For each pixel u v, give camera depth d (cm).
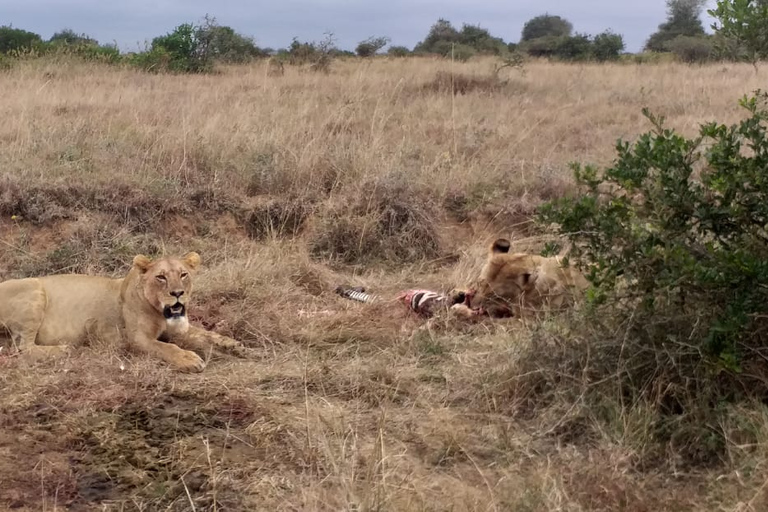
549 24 5509
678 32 4225
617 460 421
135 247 800
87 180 870
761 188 463
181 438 462
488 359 550
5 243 773
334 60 2378
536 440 463
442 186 964
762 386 449
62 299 594
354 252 863
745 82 1744
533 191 977
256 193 952
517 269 659
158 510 395
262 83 1678
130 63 2033
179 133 1033
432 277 804
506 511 389
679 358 461
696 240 487
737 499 379
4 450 443
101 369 542
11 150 926
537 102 1609
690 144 487
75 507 397
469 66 2180
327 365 557
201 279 718
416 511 384
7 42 2609
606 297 485
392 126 1250
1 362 554
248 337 631
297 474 427
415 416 495
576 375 492
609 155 1088
